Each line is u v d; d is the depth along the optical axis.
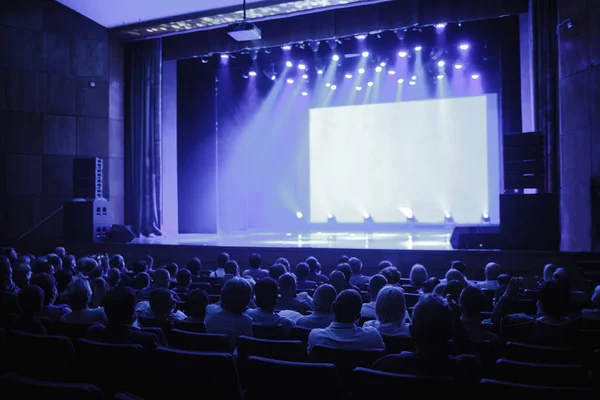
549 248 8.49
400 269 8.96
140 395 2.47
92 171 11.73
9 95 12.88
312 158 17.56
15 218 12.88
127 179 14.96
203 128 15.91
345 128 17.22
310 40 12.98
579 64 9.41
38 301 3.14
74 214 11.52
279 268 5.36
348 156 17.25
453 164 16.25
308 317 3.44
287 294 4.42
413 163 16.64
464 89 15.77
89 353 2.48
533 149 8.66
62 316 3.51
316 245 11.18
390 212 16.89
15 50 12.97
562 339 2.96
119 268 6.89
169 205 15.70
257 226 18.08
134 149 14.94
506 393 1.78
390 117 16.78
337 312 2.83
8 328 3.46
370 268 9.12
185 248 10.32
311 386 2.14
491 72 14.35
